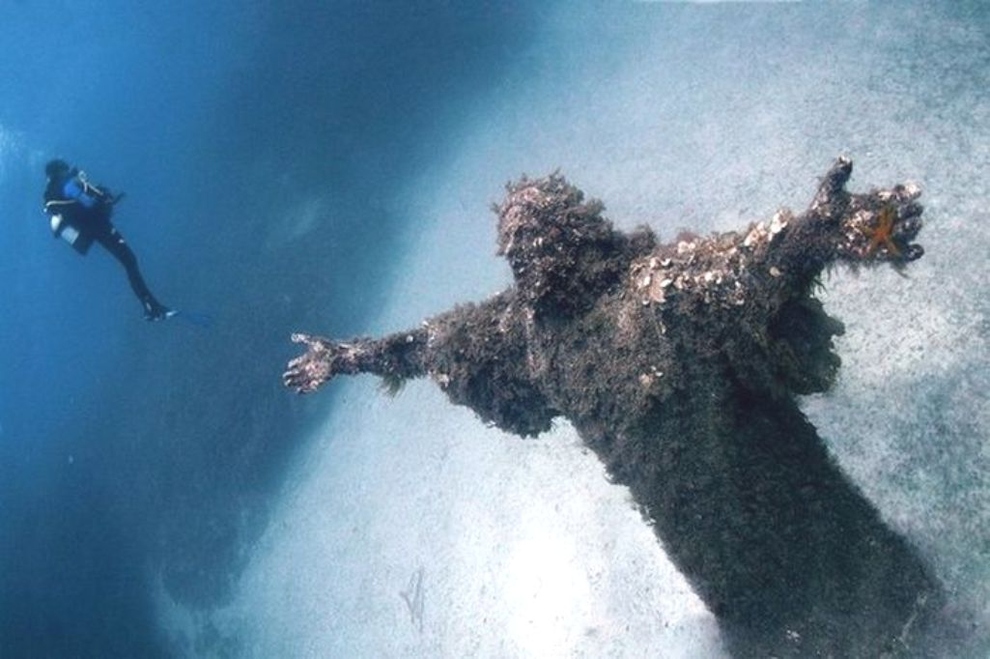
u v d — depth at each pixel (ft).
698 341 13.12
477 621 25.84
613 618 21.59
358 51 56.80
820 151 25.30
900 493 17.24
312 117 57.52
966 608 15.07
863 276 20.53
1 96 91.66
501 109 42.88
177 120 70.49
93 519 57.67
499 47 46.50
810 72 28.22
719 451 13.60
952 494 16.60
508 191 15.98
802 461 14.69
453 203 41.73
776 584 15.07
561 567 23.98
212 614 43.27
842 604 15.15
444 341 16.51
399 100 50.90
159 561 50.11
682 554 15.01
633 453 14.12
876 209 11.25
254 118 62.80
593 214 14.82
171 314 48.98
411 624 28.58
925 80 24.22
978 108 22.26
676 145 31.01
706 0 35.83
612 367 13.79
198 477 48.96
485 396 16.62
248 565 42.01
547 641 23.02
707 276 12.91
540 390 15.79
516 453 28.35
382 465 35.32
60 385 69.26
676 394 13.43
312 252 50.03
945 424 17.44
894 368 18.90
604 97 37.14
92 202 43.70
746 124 28.91
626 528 22.84
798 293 12.74
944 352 18.37
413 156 47.42
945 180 21.31
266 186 58.13
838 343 20.04
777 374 13.39
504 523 26.94
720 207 26.91
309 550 37.17
